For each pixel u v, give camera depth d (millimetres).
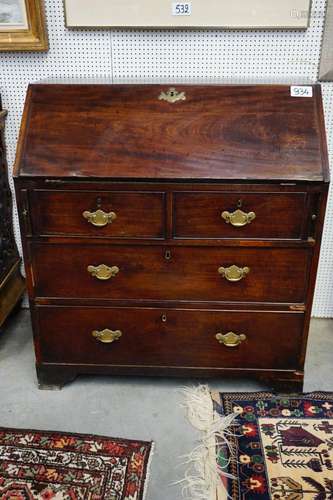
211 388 1974
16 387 1980
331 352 2188
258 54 2039
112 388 1979
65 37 2033
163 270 1768
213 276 1767
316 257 1713
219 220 1676
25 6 1943
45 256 1763
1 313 2125
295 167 1622
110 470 1598
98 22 1979
